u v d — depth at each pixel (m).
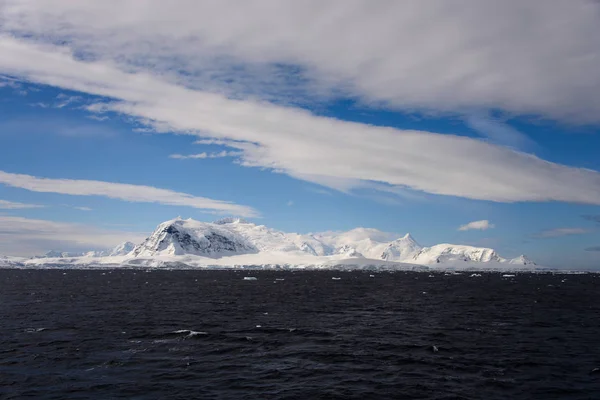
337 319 67.56
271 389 31.92
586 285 186.38
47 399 29.53
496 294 124.00
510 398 30.30
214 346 45.88
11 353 41.94
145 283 171.50
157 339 49.16
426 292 130.75
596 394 31.17
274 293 122.50
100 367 37.34
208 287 149.12
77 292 120.00
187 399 29.69
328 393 31.09
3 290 126.44
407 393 31.20
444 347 46.12
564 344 47.91
